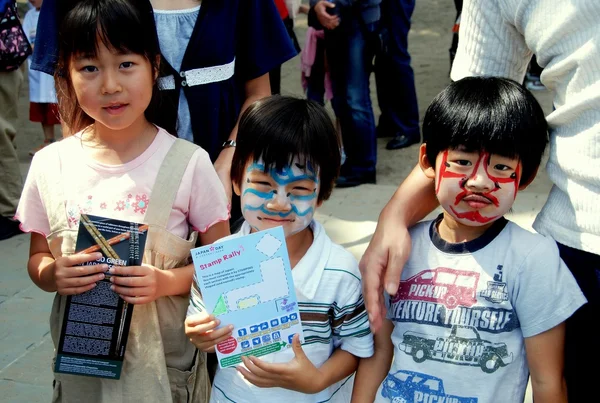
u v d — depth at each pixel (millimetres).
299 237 1924
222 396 1924
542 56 1767
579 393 1801
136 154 2070
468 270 1760
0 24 4480
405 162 6059
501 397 1736
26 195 2109
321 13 5207
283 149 1783
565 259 1744
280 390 1863
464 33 1986
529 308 1706
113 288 1929
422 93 7641
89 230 1910
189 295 2100
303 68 5867
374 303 1766
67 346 1968
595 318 1735
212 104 2387
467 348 1732
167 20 2326
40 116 6316
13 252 4547
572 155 1690
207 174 2094
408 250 1815
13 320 3764
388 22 6004
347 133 5492
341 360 1894
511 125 1683
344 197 5340
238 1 2404
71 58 1979
